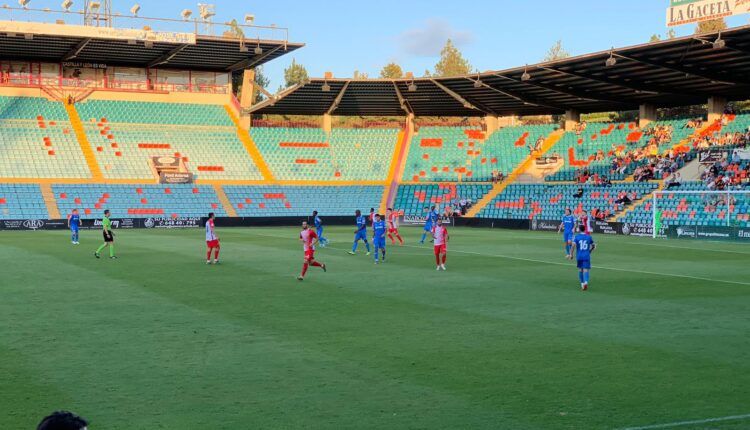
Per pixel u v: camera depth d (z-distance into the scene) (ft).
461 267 89.92
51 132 202.39
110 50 200.95
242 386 35.29
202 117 223.71
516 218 189.57
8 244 124.06
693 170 176.24
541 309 58.44
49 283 72.79
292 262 94.79
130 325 50.67
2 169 187.73
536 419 30.48
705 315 55.93
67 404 32.12
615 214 174.70
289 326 50.65
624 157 195.62
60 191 187.11
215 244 93.20
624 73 163.12
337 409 31.71
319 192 212.64
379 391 34.55
